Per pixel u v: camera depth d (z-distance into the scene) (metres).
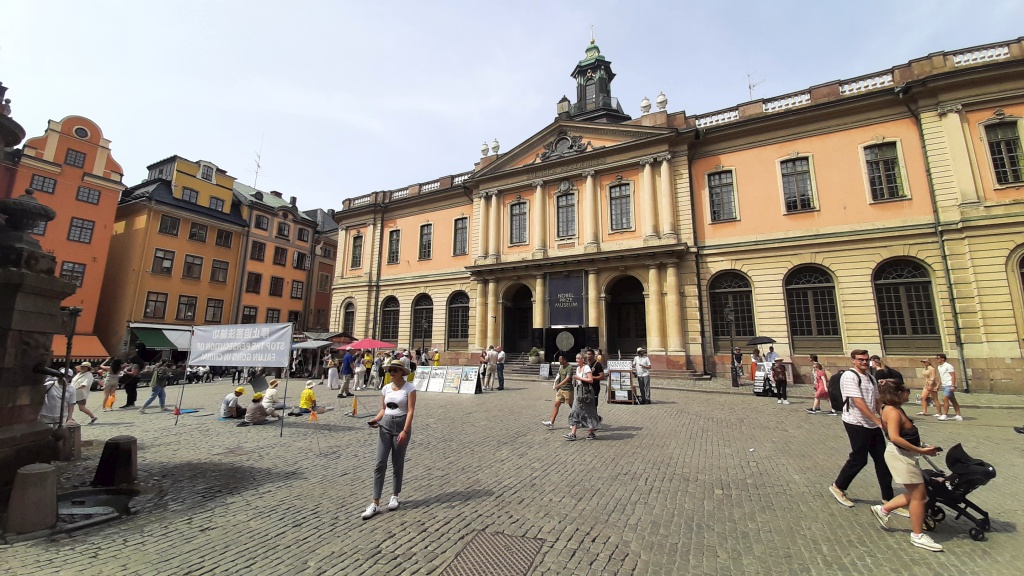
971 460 4.62
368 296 33.38
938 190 17.77
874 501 5.50
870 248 18.89
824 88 20.84
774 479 6.38
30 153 29.05
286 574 3.74
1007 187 16.66
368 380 20.95
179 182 36.06
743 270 21.25
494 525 4.79
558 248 26.12
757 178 21.72
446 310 30.08
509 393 17.33
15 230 6.57
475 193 29.88
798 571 3.82
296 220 44.69
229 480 6.44
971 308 16.62
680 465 7.12
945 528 4.73
